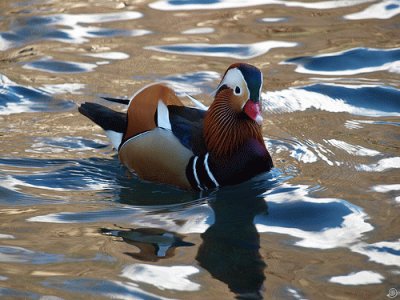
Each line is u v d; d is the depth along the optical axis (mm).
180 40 17000
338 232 10016
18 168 12047
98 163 12367
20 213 10633
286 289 8625
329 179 11594
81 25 17656
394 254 9367
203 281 8789
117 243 9719
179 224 10352
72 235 9945
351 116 13914
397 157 12227
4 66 15648
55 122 13656
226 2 19234
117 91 14648
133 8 18781
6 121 13641
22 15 18078
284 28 17578
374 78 15281
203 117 12289
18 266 9086
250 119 11766
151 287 8633
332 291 8570
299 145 12812
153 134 11781
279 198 11086
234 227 10211
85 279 8789
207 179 11578
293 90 14820
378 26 17625
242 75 11539
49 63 15828
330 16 18281
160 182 11844
